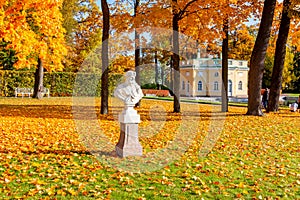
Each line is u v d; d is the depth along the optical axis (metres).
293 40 20.06
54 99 25.80
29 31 14.52
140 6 17.58
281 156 7.43
